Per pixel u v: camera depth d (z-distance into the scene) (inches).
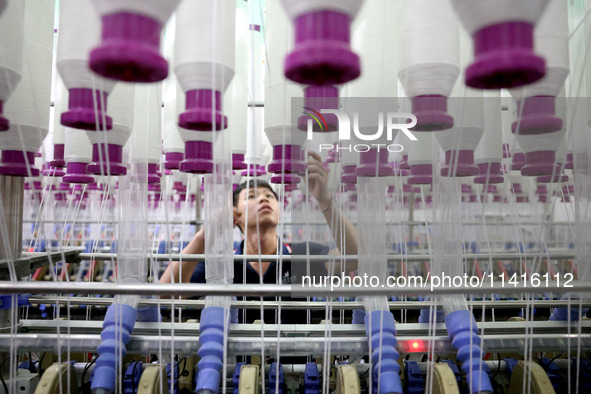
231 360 38.8
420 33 25.3
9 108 30.1
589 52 30.6
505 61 18.0
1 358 35.4
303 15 19.1
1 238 36.0
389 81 32.6
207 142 31.9
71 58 23.9
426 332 38.4
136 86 36.2
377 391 32.0
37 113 29.0
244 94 45.2
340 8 18.9
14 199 37.3
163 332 37.3
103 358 32.1
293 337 36.2
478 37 19.4
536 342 35.6
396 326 38.8
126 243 37.2
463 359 32.7
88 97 24.7
